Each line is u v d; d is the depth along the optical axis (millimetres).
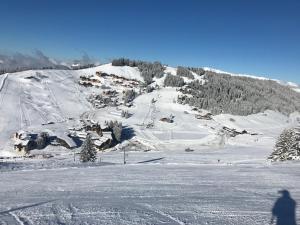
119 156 98625
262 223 11820
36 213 13172
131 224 11594
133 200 16375
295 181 23891
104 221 11961
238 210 13844
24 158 100875
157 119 171250
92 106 191250
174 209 14016
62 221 11945
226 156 99062
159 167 38250
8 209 14203
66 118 161125
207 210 13836
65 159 95000
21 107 161000
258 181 23938
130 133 142500
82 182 24500
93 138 123812
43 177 28312
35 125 141375
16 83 193875
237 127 179500
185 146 131375
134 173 30547
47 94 191375
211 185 22078
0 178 27797
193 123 170750
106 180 25531
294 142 53625
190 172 31047
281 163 43812
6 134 126688
